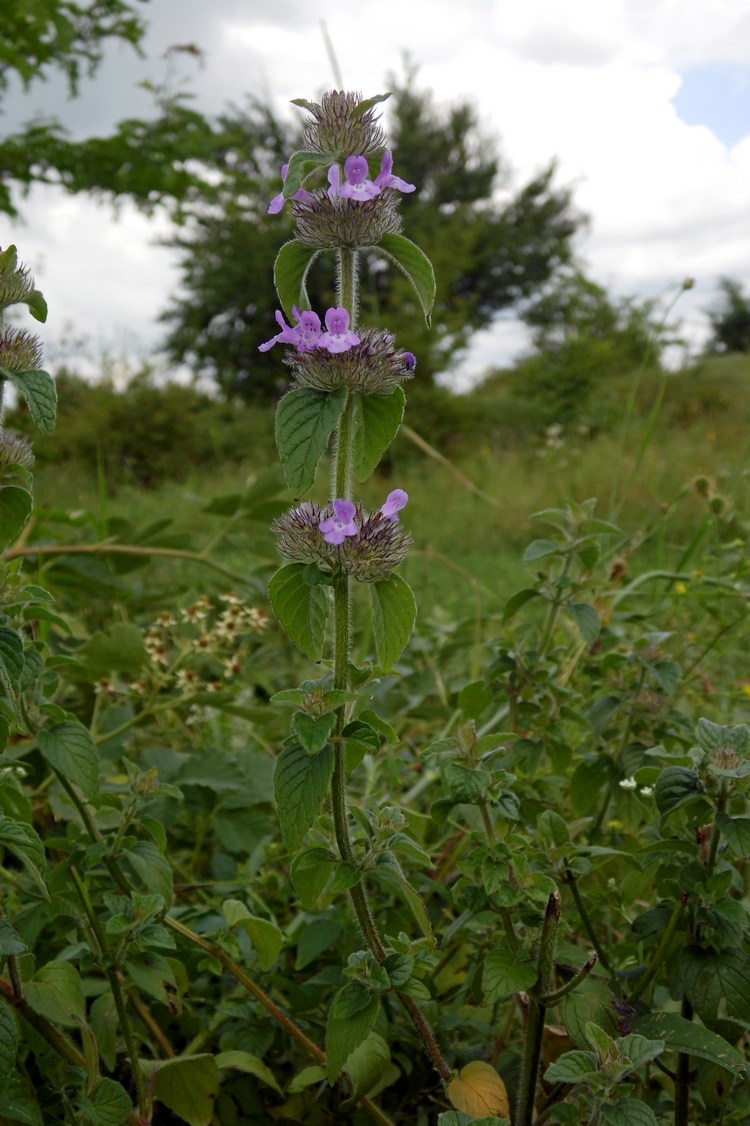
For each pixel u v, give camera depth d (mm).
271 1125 2254
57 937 2309
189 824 3363
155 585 5863
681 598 4234
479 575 8250
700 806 2023
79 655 3504
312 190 1853
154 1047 2264
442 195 43469
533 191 44531
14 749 2758
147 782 2211
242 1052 2162
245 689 4500
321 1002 2445
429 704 4184
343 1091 2322
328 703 1654
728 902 1890
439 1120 1680
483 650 4859
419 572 7703
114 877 2154
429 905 2627
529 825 2564
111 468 19406
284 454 1696
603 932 2648
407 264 1840
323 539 1723
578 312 23281
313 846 1896
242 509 4926
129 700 4047
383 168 1832
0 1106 1673
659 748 2037
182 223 12914
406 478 15773
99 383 21266
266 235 34500
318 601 1777
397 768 3482
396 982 1724
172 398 21391
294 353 1770
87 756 2020
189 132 12133
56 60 10961
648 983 2010
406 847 1786
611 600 4039
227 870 3016
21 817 2232
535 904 1958
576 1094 1822
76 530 5277
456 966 2578
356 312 1868
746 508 5531
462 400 22297
